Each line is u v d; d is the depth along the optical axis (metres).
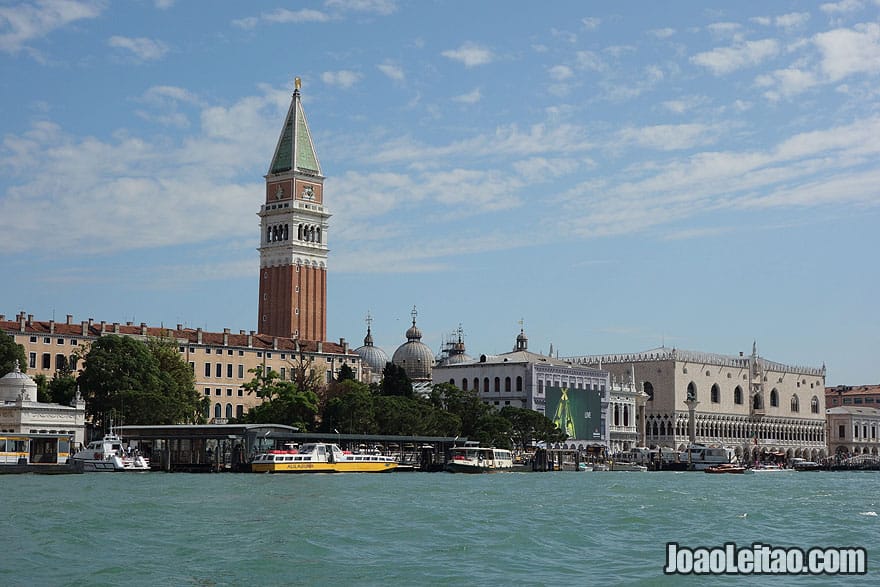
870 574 70.44
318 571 68.81
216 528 88.19
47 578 65.88
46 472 172.75
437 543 80.88
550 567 71.38
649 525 95.94
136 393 198.12
